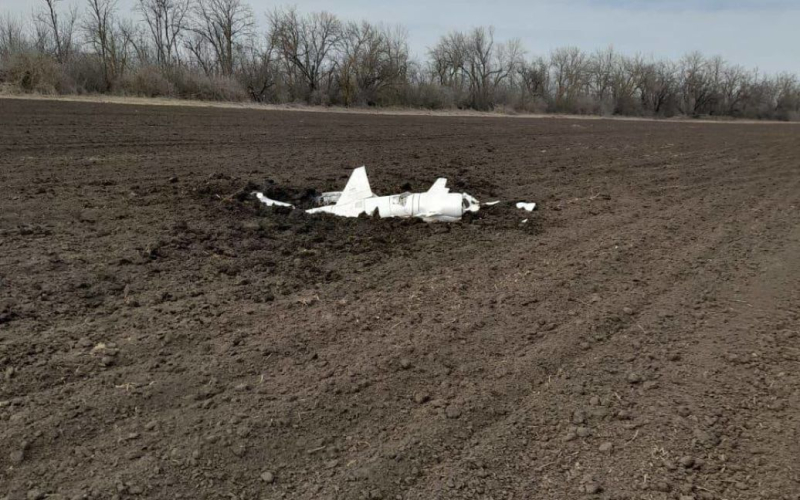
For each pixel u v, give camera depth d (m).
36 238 6.64
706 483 3.07
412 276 6.16
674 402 3.85
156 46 50.38
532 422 3.60
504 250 7.26
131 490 2.86
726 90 95.00
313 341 4.54
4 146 13.54
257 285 5.66
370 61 53.03
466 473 3.11
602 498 2.95
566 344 4.67
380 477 3.05
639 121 63.44
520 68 76.06
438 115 50.19
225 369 4.04
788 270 6.73
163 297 5.19
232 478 3.00
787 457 3.28
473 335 4.77
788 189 13.05
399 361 4.27
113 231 7.13
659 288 6.05
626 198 11.30
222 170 12.22
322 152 16.62
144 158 13.27
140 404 3.57
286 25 50.97
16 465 3.01
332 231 7.77
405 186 11.19
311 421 3.50
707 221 9.38
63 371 3.87
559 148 21.91
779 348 4.67
